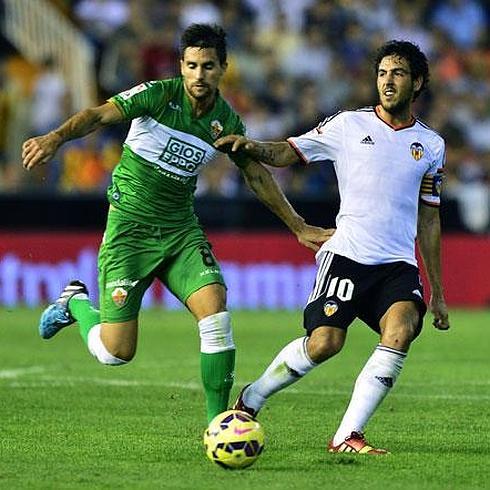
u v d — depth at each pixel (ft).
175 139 96.37
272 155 96.43
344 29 320.70
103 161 273.75
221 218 245.65
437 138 96.48
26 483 81.25
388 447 97.09
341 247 94.27
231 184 266.16
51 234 242.17
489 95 320.29
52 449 94.94
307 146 96.53
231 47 309.42
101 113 93.30
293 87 304.50
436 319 99.71
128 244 98.89
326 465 88.02
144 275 99.14
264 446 94.02
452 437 102.37
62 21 298.15
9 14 295.07
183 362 160.76
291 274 245.45
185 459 90.63
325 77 310.86
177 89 96.17
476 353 175.73
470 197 252.83
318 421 111.24
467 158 297.74
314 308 94.17
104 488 79.77
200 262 97.40
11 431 103.81
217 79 94.58
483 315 238.89
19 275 241.55
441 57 325.42
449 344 188.44
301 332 201.05
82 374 147.13
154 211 98.27
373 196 94.12
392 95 94.12
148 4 305.12
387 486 80.74
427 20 332.19
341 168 95.61
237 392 134.21
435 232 98.17
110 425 107.45
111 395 127.95
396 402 124.36
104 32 299.79
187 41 94.17
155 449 94.99
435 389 135.33
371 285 93.61
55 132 90.79
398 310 92.43
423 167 95.30
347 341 193.98
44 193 241.76
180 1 309.63
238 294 245.86
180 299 97.96
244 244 245.86
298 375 94.63
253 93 301.22
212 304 95.45
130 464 88.53
